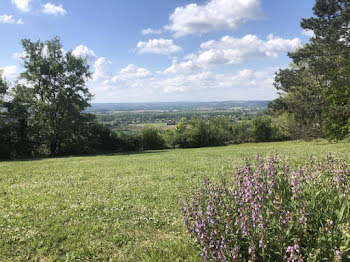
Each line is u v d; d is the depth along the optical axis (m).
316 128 36.72
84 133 41.03
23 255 5.25
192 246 4.91
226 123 57.62
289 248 3.30
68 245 5.61
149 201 8.55
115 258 5.06
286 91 50.19
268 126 53.62
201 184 9.94
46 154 40.56
